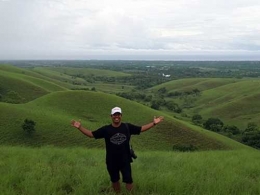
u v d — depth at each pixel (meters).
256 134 63.66
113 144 6.35
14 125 46.75
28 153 12.30
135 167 9.38
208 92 145.75
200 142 50.34
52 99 63.59
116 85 187.50
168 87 169.38
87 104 62.47
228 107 108.50
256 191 7.11
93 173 8.06
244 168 10.28
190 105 129.50
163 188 6.88
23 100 85.94
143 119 59.19
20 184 7.00
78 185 6.91
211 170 9.21
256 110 104.88
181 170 8.95
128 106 63.44
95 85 179.62
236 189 7.00
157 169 9.30
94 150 15.52
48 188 6.53
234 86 147.50
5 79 105.88
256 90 128.75
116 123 6.38
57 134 45.47
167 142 48.62
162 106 112.94
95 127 51.44
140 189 6.90
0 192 6.25
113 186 6.63
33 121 46.12
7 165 9.23
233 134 73.88
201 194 6.46
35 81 121.12
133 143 45.12
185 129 53.06
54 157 11.41
